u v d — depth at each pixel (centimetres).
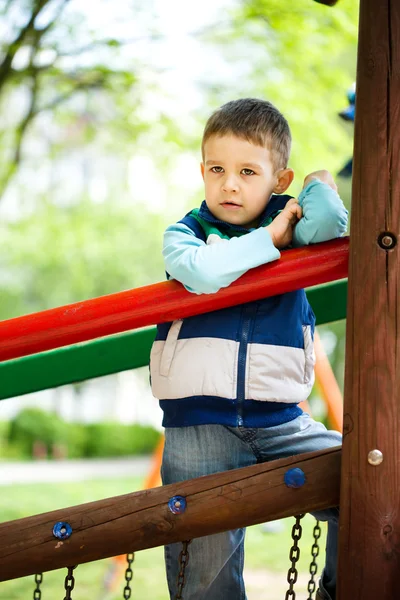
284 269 172
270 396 176
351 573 163
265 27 715
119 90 741
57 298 1484
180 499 169
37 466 1312
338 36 685
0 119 755
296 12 678
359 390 163
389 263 163
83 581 508
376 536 162
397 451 163
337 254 174
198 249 173
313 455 170
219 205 186
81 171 1664
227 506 168
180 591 171
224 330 179
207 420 177
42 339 175
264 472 169
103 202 1220
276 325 180
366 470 162
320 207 175
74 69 720
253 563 526
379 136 165
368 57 167
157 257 1301
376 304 163
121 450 1543
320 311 238
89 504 173
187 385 177
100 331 176
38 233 1067
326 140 711
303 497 168
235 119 185
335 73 704
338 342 1487
